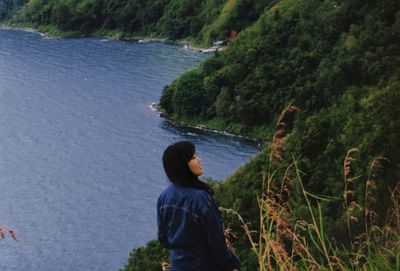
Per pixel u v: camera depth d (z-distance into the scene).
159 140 127.06
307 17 146.12
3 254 85.62
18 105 155.75
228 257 5.29
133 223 93.44
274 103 125.88
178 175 5.47
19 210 99.81
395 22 124.25
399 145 39.69
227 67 140.12
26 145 129.50
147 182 107.88
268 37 143.88
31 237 90.44
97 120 141.25
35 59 199.12
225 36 195.75
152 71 175.00
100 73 177.50
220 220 5.35
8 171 116.25
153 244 47.62
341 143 49.44
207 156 116.38
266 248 5.40
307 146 51.19
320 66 126.81
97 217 95.88
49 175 113.50
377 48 121.06
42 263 83.19
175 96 138.50
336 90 119.62
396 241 6.10
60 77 177.00
